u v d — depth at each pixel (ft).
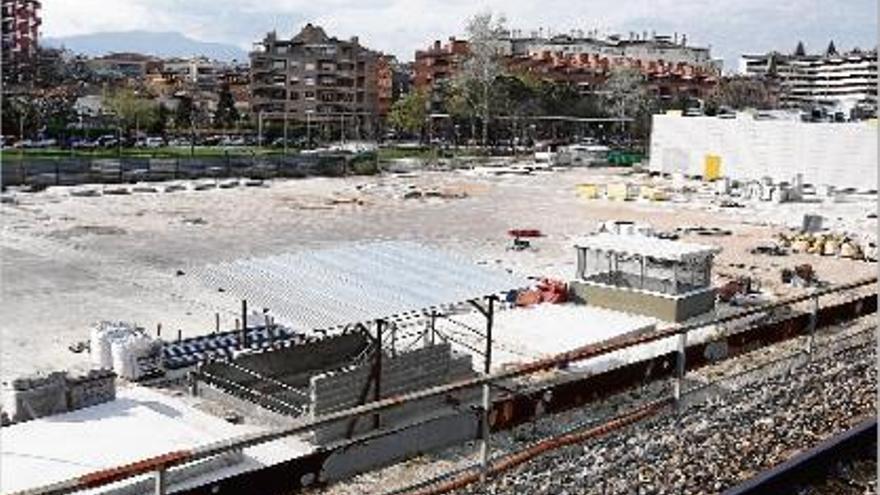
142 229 145.59
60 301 92.68
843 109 315.58
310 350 68.44
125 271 110.11
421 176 254.47
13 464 47.24
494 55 413.80
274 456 50.96
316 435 53.01
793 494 41.83
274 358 66.44
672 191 230.48
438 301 60.49
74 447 49.93
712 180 266.16
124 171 213.46
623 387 49.83
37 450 49.24
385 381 57.98
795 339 69.72
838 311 72.95
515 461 42.78
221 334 71.51
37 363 70.08
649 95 481.87
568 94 459.32
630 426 50.29
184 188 204.44
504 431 51.75
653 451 46.85
